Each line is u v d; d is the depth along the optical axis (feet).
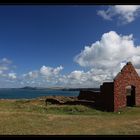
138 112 102.94
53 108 103.40
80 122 72.90
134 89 118.73
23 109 100.89
